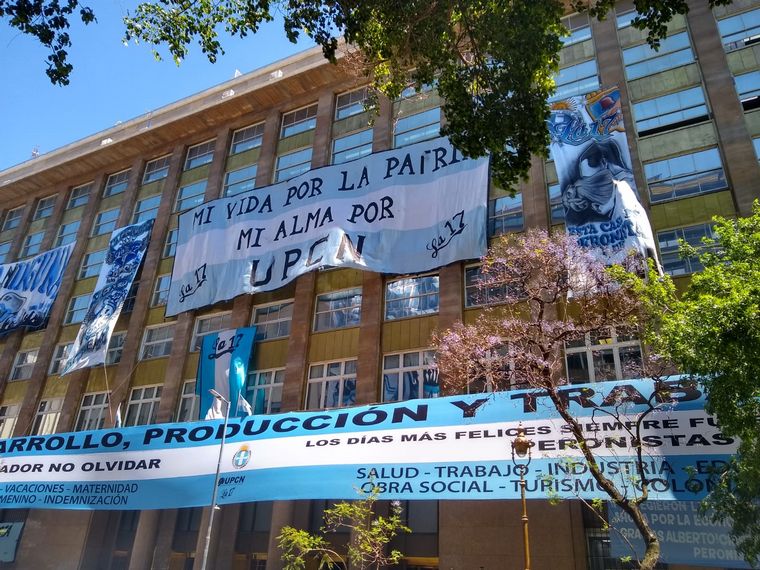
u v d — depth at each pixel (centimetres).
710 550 1238
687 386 1345
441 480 1525
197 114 3378
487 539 1661
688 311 1095
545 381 1258
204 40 1281
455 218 2180
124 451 2075
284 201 2659
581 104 2152
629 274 1286
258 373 2408
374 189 2430
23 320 3300
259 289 2497
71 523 2459
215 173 3180
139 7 1231
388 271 2216
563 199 1992
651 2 1189
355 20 1270
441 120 2620
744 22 2170
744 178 1859
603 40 2406
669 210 1928
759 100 1989
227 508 2184
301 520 1989
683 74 2178
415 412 1708
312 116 3095
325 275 2481
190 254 2809
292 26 1273
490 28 1230
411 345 2130
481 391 1844
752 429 1006
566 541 1567
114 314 2864
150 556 2239
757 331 988
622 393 1438
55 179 3934
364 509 1466
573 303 1836
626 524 1327
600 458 1370
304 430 1827
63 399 2928
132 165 3638
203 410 2367
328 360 2284
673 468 1303
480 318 1920
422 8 1242
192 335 2684
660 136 2091
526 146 1309
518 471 1441
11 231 3981
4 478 2234
